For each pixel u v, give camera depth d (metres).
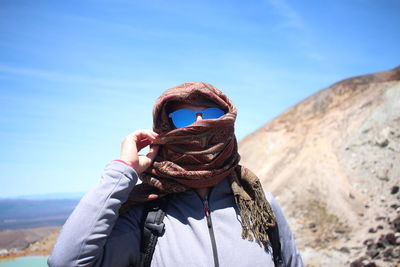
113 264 1.78
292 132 17.22
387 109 13.16
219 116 2.11
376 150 11.89
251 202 1.97
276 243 1.96
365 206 9.80
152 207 1.94
